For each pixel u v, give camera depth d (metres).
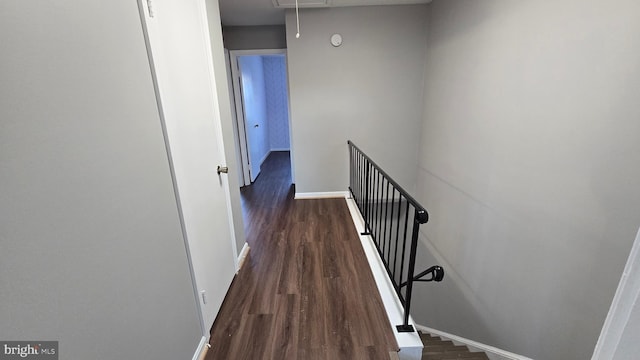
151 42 1.15
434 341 2.77
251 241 2.79
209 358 1.52
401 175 3.98
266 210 3.59
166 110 1.26
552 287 1.71
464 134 2.71
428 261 3.66
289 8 3.30
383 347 1.58
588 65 1.42
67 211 0.72
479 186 2.48
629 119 1.24
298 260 2.44
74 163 0.74
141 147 1.06
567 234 1.59
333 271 2.27
